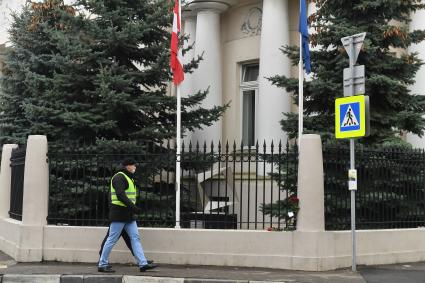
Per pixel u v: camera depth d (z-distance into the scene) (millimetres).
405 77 13672
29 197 12078
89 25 14570
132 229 10508
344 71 10758
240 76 20094
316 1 14164
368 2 13062
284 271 10773
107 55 15086
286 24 18219
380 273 10695
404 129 13609
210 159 12156
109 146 13219
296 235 10945
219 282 9703
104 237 11656
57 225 12109
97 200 12172
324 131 13336
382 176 12227
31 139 12305
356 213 12016
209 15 19906
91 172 12344
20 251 11891
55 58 15133
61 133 14875
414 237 12484
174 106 15398
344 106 10609
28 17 19234
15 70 19031
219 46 20188
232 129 19875
